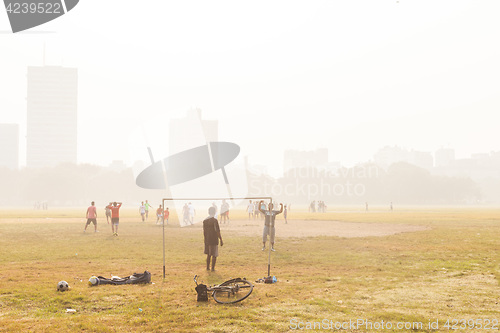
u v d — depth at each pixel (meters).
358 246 17.53
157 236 22.44
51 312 7.22
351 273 11.13
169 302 7.92
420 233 23.94
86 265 12.55
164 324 6.52
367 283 9.73
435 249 16.41
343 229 27.55
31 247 17.19
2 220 38.53
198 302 7.91
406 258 14.01
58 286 8.77
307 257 14.28
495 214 55.31
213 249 11.49
